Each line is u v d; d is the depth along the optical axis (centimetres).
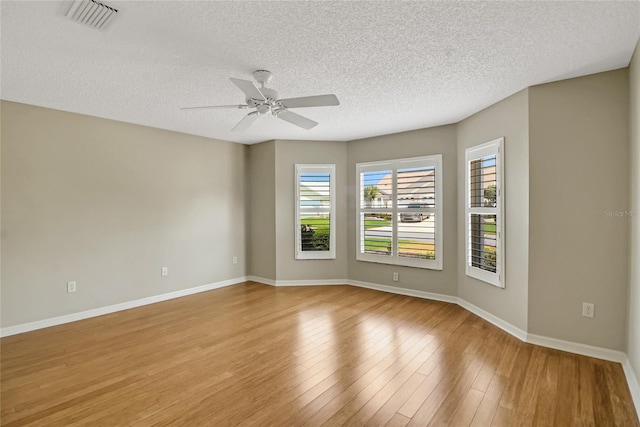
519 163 314
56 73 269
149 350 299
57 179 366
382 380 245
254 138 525
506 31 210
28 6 179
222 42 221
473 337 323
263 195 553
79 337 329
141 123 428
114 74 272
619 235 268
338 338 323
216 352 294
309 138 521
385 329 346
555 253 292
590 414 204
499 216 341
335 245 537
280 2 178
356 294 481
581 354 282
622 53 240
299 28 205
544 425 195
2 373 258
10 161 337
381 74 275
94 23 197
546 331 298
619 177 267
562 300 290
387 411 209
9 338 327
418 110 373
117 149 414
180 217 480
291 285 537
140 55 239
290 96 323
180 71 267
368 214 512
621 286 267
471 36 216
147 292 443
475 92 317
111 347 305
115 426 196
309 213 536
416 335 329
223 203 537
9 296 336
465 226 407
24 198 345
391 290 493
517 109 316
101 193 400
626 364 256
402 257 477
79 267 383
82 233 385
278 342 315
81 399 223
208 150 515
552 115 291
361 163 518
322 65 257
